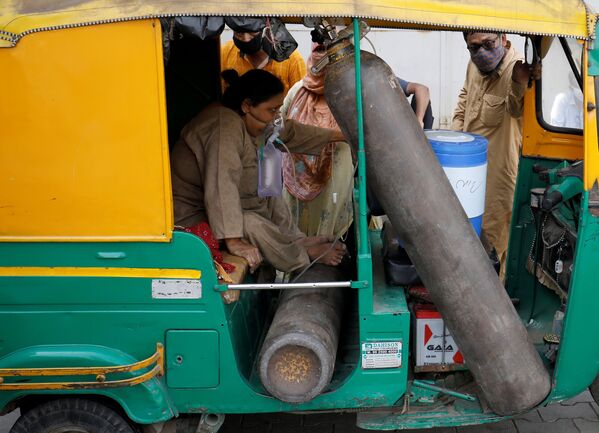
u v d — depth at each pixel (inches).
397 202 124.7
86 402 131.6
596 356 132.3
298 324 128.2
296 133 168.4
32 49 117.8
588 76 122.6
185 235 123.9
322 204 204.2
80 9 116.6
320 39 133.3
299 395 126.5
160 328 128.1
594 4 280.2
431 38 296.7
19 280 125.5
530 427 162.2
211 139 138.9
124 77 118.6
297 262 145.5
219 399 132.1
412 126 124.6
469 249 125.2
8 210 123.1
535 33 121.2
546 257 151.3
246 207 153.2
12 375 126.0
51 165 121.6
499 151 194.5
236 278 130.3
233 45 182.7
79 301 126.6
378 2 117.1
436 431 161.5
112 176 121.7
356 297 160.2
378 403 132.2
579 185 143.3
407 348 129.4
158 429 134.0
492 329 126.3
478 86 197.8
